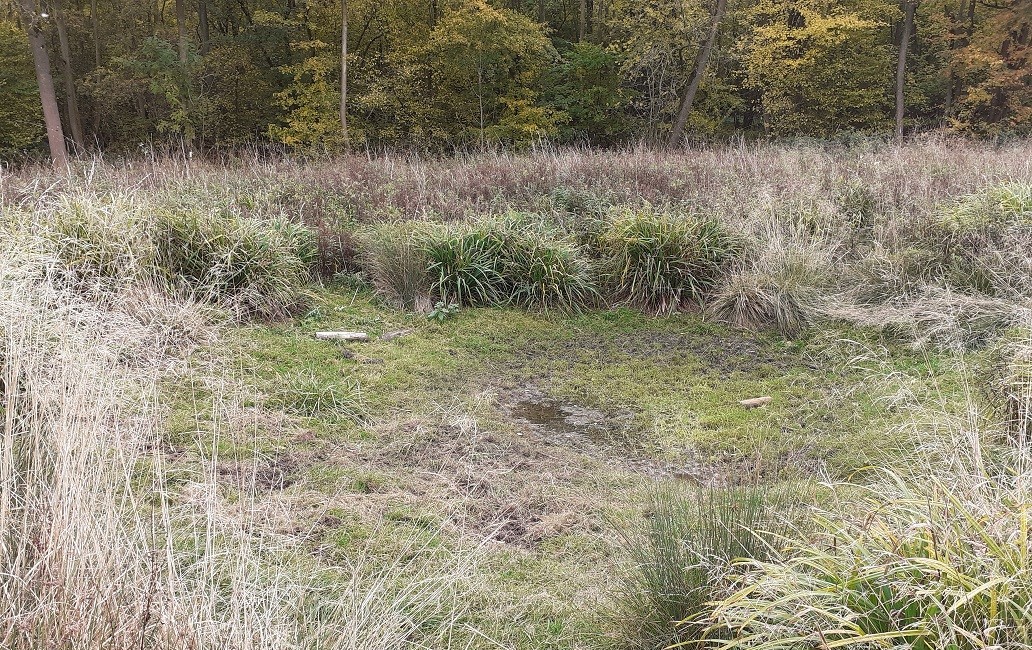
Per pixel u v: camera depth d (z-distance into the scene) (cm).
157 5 2394
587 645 283
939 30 2308
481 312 737
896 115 2314
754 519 289
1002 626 195
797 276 715
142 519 310
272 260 686
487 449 464
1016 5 2081
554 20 2703
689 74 2173
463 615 298
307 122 1938
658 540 293
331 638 256
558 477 434
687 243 774
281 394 506
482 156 1327
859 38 2311
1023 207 759
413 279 735
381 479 409
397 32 2073
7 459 249
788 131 2338
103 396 318
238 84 2259
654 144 1958
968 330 617
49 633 200
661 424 520
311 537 343
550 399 563
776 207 843
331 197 952
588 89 2147
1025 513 216
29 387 301
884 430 482
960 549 220
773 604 214
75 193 764
